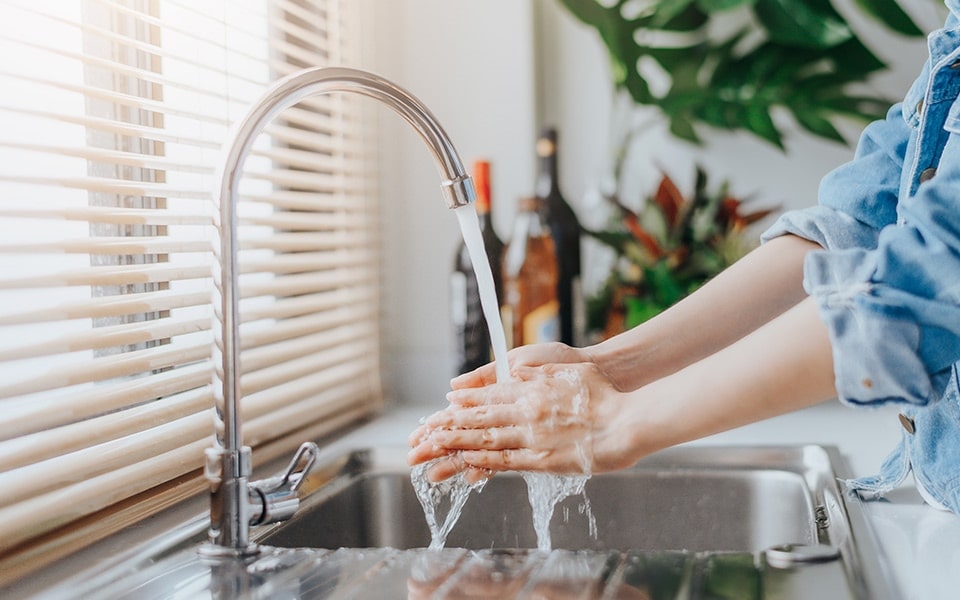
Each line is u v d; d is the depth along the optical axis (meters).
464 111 1.82
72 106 1.06
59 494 0.90
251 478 1.17
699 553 0.85
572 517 1.28
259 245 1.33
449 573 0.81
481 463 0.90
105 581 0.79
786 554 0.82
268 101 0.83
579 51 1.87
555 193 1.69
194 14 1.32
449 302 1.81
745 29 1.77
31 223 0.98
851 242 1.03
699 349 1.06
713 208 1.76
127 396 1.00
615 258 1.85
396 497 1.29
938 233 0.71
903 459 0.99
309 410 1.47
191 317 1.22
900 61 1.76
